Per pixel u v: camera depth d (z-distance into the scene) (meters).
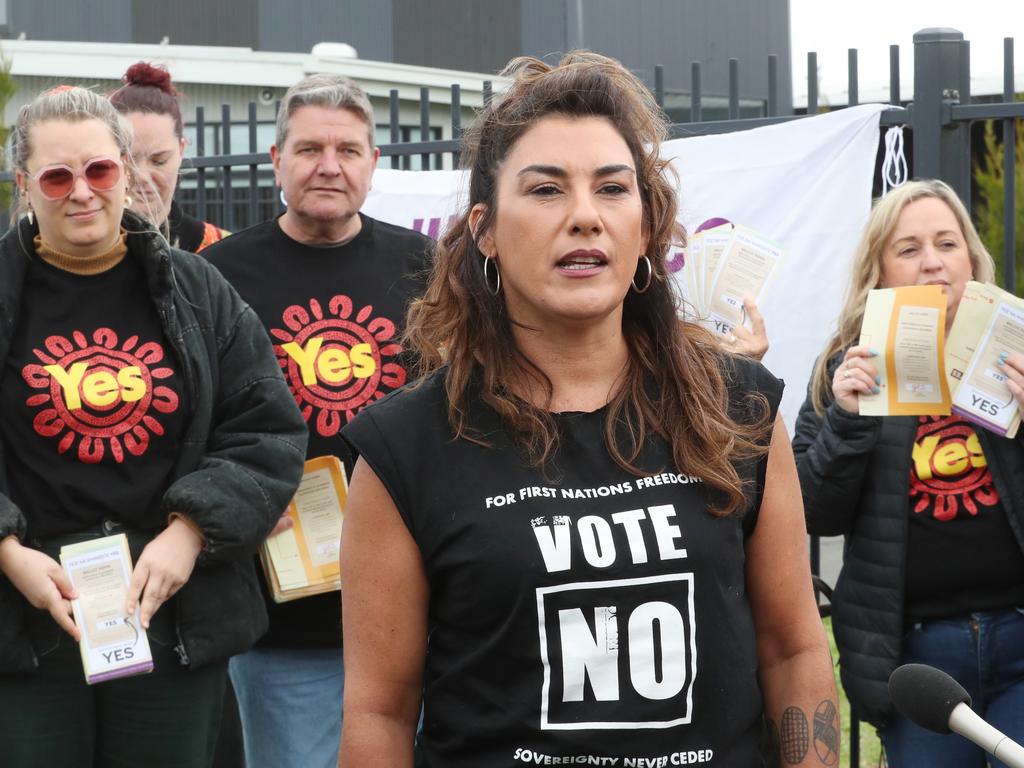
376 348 3.55
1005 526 3.21
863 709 3.33
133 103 4.05
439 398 1.98
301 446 3.21
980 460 3.22
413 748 2.03
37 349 2.98
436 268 2.10
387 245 3.71
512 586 1.84
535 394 1.96
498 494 1.89
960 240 3.46
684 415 1.96
